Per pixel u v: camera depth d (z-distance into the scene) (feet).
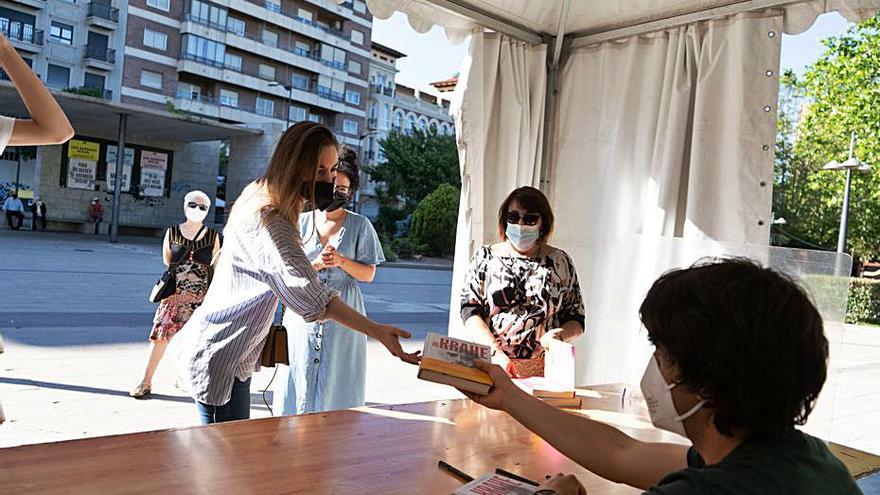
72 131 6.97
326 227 10.66
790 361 2.66
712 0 10.57
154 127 77.30
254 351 7.30
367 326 6.56
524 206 9.28
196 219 16.29
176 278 16.10
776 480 2.67
